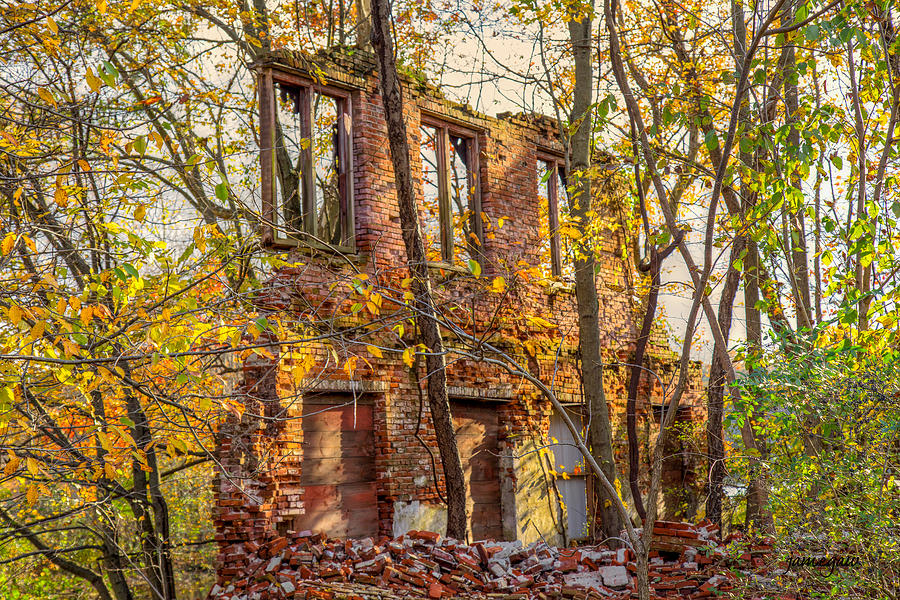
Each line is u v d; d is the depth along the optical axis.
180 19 13.57
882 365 7.73
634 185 14.36
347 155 12.38
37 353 6.47
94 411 7.94
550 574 10.20
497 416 14.28
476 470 13.65
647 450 17.00
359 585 9.14
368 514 11.78
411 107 13.30
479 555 10.13
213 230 7.54
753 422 9.15
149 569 12.09
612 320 16.77
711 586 9.41
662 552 10.56
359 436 11.89
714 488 13.80
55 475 7.46
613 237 17.11
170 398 6.72
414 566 9.63
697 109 12.51
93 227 8.26
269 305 9.41
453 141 14.35
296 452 10.79
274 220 10.96
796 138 12.00
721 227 12.02
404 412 12.29
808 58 9.77
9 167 7.30
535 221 15.29
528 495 14.17
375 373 11.95
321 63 12.09
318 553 9.91
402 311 6.83
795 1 8.95
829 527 7.97
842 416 7.80
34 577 16.25
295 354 6.33
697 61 13.74
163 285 6.92
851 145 10.55
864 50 9.87
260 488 10.38
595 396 13.20
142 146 6.11
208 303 6.52
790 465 8.13
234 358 10.95
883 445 7.67
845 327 9.42
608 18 9.80
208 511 16.91
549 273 15.53
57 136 8.81
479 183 14.47
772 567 9.13
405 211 11.11
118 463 9.30
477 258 14.02
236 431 10.45
